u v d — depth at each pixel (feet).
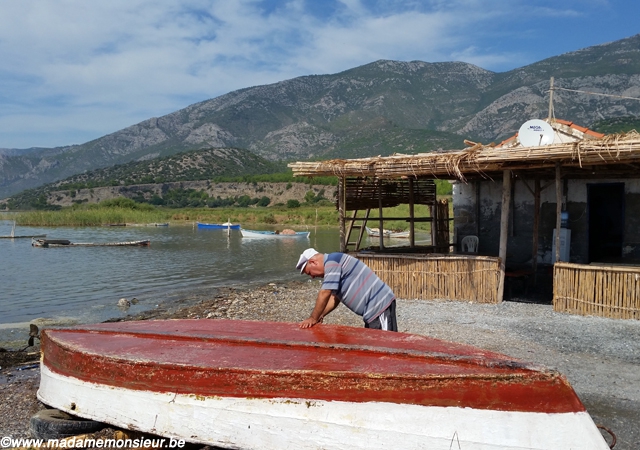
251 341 18.61
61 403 19.69
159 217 232.32
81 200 434.71
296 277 70.79
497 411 14.42
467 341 30.66
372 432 15.06
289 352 17.63
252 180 411.75
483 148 39.29
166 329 21.68
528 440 14.25
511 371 14.70
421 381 14.78
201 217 234.17
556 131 50.11
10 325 43.91
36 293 59.26
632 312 34.47
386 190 51.01
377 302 20.59
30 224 198.29
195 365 16.79
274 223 209.46
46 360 20.80
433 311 38.58
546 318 35.50
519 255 50.31
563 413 14.29
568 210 47.60
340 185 47.55
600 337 30.68
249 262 87.97
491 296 40.83
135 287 63.31
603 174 45.70
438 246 53.26
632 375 24.67
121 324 22.94
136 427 17.67
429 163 39.40
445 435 14.62
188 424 16.84
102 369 18.26
